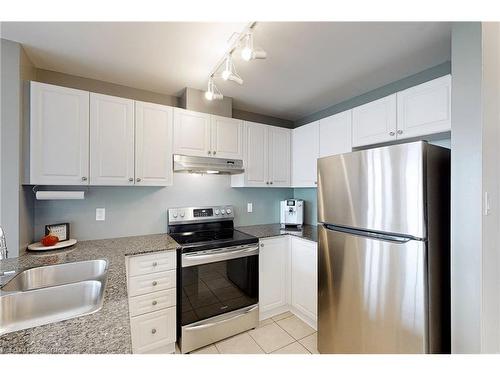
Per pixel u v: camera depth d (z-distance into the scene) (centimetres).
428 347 121
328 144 240
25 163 158
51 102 165
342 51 167
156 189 234
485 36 124
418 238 123
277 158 279
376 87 225
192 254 187
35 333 70
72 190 198
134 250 172
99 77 204
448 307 134
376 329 140
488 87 126
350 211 156
